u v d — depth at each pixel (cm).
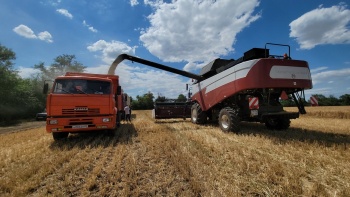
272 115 673
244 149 484
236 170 354
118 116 950
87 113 659
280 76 646
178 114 1292
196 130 833
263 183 302
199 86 1037
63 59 4575
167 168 377
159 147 539
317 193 268
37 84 3200
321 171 342
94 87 688
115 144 615
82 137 750
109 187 303
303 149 472
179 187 298
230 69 760
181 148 511
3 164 424
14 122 1997
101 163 405
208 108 952
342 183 296
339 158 404
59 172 378
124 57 1190
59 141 686
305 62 691
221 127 789
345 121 1211
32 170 373
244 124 1025
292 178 312
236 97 785
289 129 819
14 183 319
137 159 439
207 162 389
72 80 675
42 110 2872
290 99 780
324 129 815
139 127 991
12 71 2495
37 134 893
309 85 681
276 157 422
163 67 1139
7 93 2141
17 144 668
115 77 950
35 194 293
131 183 309
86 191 288
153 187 299
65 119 636
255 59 653
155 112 1266
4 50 2520
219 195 267
